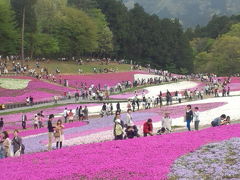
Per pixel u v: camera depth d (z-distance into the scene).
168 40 194.38
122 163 21.42
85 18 150.75
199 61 199.38
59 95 87.06
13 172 21.56
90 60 157.00
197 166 20.36
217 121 34.47
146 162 21.47
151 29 191.75
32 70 106.50
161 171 19.52
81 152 25.25
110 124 47.53
